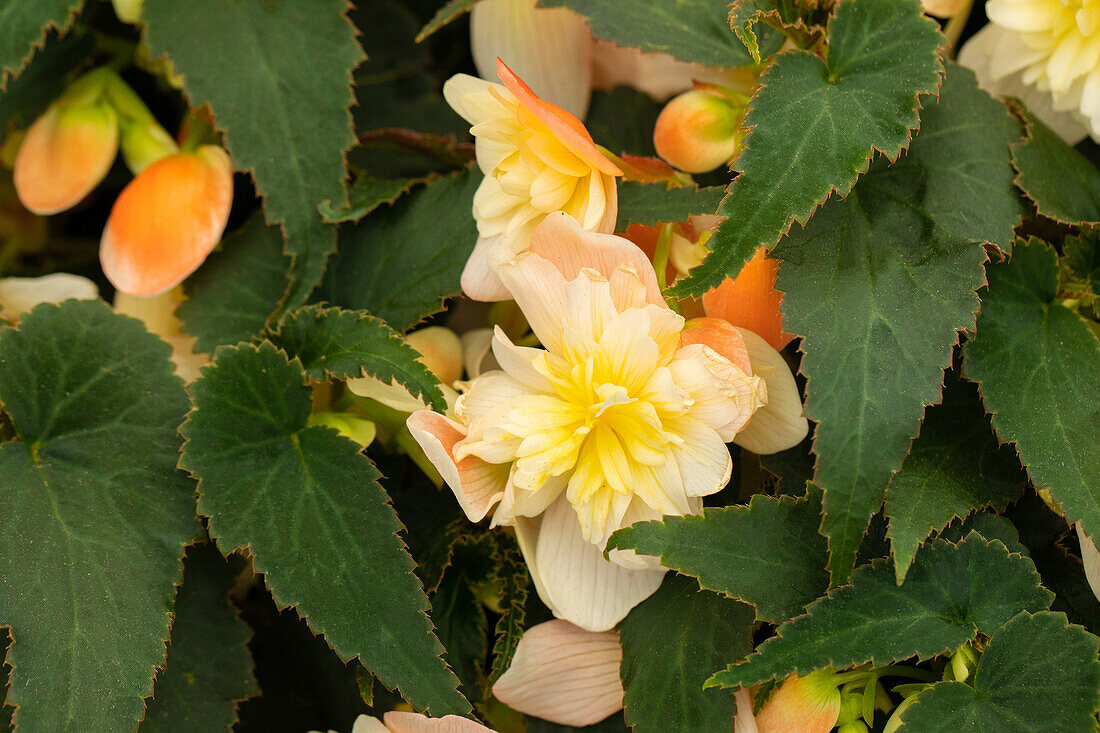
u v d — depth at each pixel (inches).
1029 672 19.6
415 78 24.0
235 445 20.8
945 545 20.0
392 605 20.3
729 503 21.1
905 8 20.0
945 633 19.7
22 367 21.1
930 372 19.7
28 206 22.7
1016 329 20.2
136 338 21.4
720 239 19.5
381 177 23.0
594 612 20.6
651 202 20.7
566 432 20.0
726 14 21.0
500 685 21.0
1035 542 20.7
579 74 22.7
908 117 19.7
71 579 20.4
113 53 23.2
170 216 21.8
